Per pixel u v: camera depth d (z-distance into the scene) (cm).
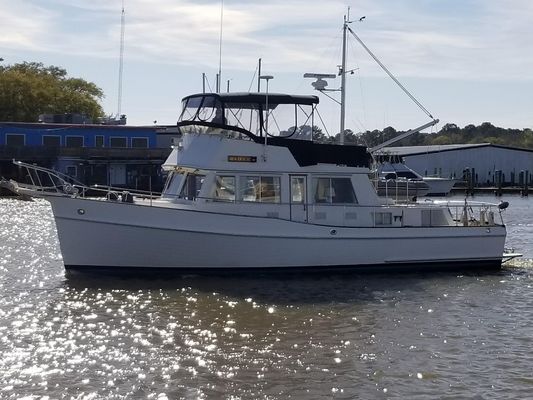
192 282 2406
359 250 2556
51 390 1423
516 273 2736
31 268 2745
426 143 15850
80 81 10381
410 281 2534
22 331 1827
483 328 1936
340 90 2862
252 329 1877
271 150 2525
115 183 7344
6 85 9119
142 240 2397
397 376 1539
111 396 1397
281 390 1446
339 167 2598
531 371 1583
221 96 2503
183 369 1554
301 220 2545
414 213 2703
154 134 7750
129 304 2117
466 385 1493
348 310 2106
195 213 2406
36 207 5772
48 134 7325
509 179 10794
